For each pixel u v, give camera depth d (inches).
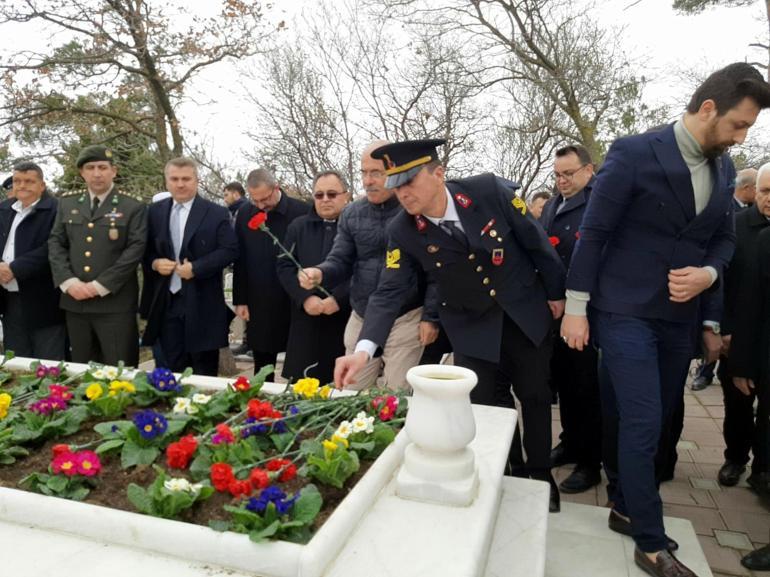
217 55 302.5
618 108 442.6
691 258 91.3
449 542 57.9
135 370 113.9
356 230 130.7
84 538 59.9
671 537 100.4
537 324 104.0
